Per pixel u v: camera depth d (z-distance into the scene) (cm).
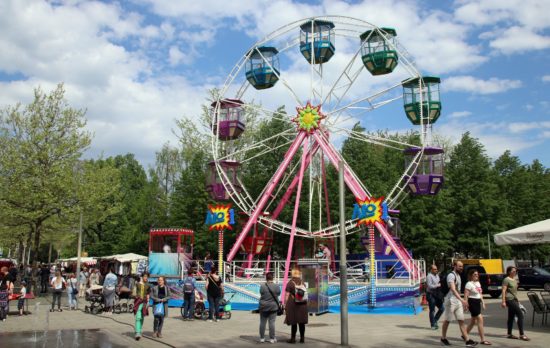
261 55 3161
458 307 1320
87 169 3769
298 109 3050
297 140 3025
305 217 4153
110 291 2311
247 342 1438
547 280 3619
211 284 2025
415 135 5588
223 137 3234
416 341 1412
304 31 3188
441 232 4219
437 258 4562
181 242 2956
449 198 4406
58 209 3291
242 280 2695
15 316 2197
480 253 4566
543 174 6025
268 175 4347
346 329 1345
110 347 1364
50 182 3183
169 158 5834
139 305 1529
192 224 4450
